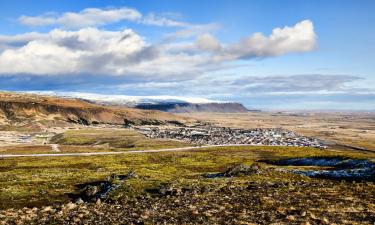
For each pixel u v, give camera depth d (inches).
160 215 1840.6
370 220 1536.7
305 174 3555.6
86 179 3981.3
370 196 2103.8
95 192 3065.9
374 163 4099.4
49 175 4480.8
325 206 1849.2
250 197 2214.6
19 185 3644.2
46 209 2255.2
